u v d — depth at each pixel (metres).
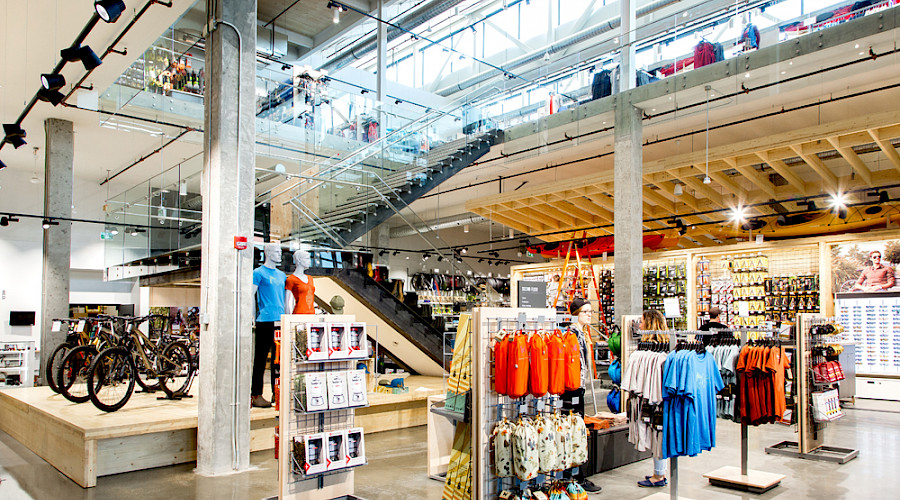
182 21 14.92
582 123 12.16
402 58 21.56
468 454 4.48
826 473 6.14
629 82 11.27
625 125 11.12
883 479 5.91
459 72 20.67
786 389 7.03
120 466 6.02
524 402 4.33
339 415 5.20
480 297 11.09
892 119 8.94
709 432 4.79
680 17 10.73
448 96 20.83
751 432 8.38
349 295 9.91
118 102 10.67
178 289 17.47
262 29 17.06
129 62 9.30
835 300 12.03
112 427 5.82
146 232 11.75
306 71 13.48
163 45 11.20
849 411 10.42
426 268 11.03
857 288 11.83
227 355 6.13
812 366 7.13
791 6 9.48
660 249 17.11
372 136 14.44
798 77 9.23
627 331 7.14
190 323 16.89
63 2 7.38
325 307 11.66
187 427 6.38
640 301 10.71
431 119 13.53
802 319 6.99
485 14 20.80
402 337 10.42
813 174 14.71
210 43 6.46
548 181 17.05
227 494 5.30
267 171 9.77
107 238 13.50
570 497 4.41
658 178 12.79
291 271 9.22
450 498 4.56
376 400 8.11
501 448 4.11
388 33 17.34
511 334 4.29
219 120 6.23
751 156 11.26
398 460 6.61
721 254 13.69
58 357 7.75
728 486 5.61
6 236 15.19
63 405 7.36
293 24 17.19
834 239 12.06
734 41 9.91
